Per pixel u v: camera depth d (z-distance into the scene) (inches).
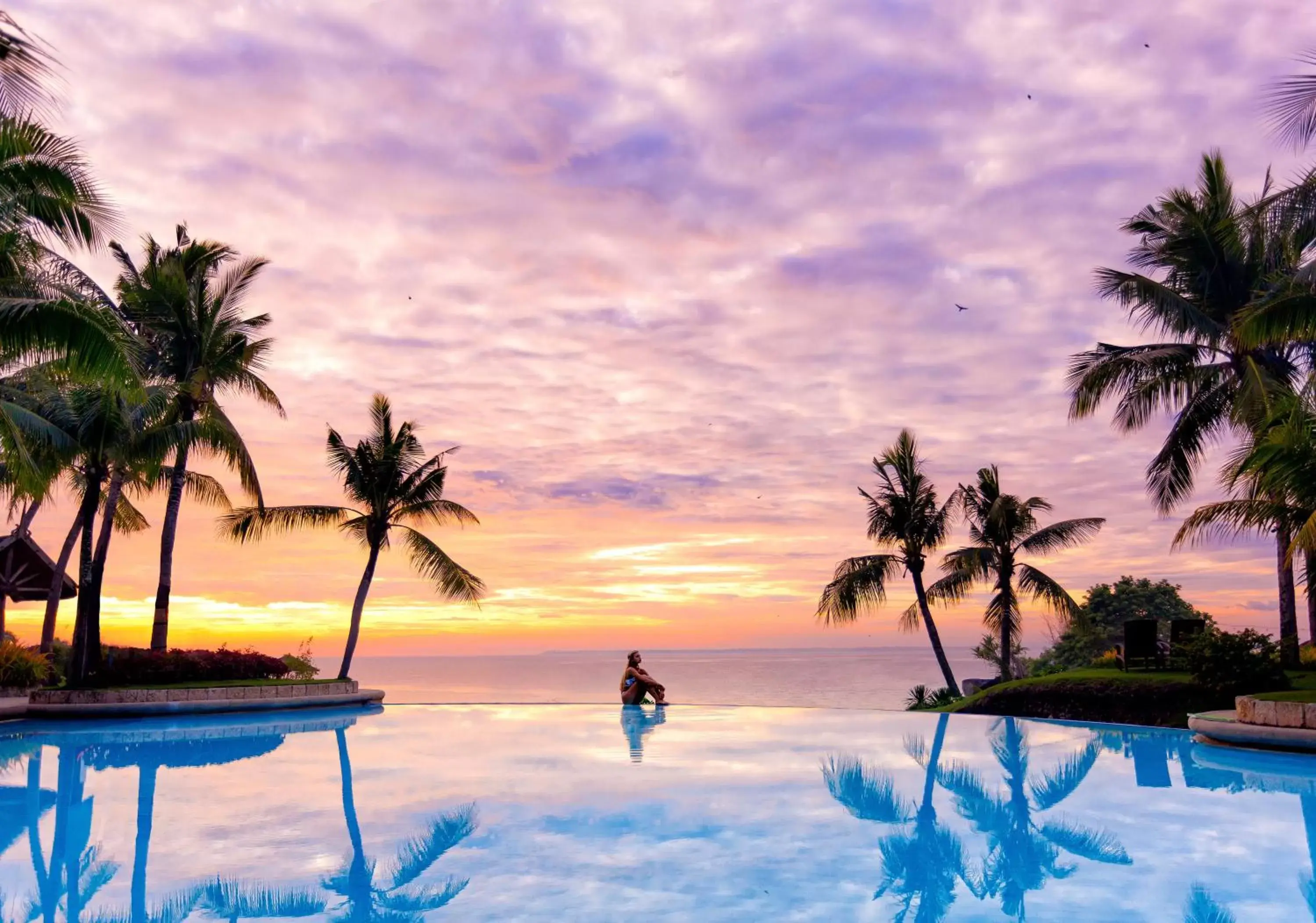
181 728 683.4
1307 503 578.2
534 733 631.8
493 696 2817.4
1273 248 898.7
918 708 1160.8
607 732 631.2
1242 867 266.4
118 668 832.9
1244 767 460.8
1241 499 810.8
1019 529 1152.2
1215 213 919.0
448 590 1043.9
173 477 954.7
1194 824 325.1
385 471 994.1
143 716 757.3
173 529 944.9
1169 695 780.6
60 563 1092.5
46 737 626.2
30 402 775.1
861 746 544.7
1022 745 546.9
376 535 1010.7
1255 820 331.0
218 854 284.8
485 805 362.3
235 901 236.5
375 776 434.6
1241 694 742.5
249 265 970.1
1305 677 789.9
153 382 858.8
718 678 7416.3
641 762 481.1
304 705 841.5
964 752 517.3
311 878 257.8
